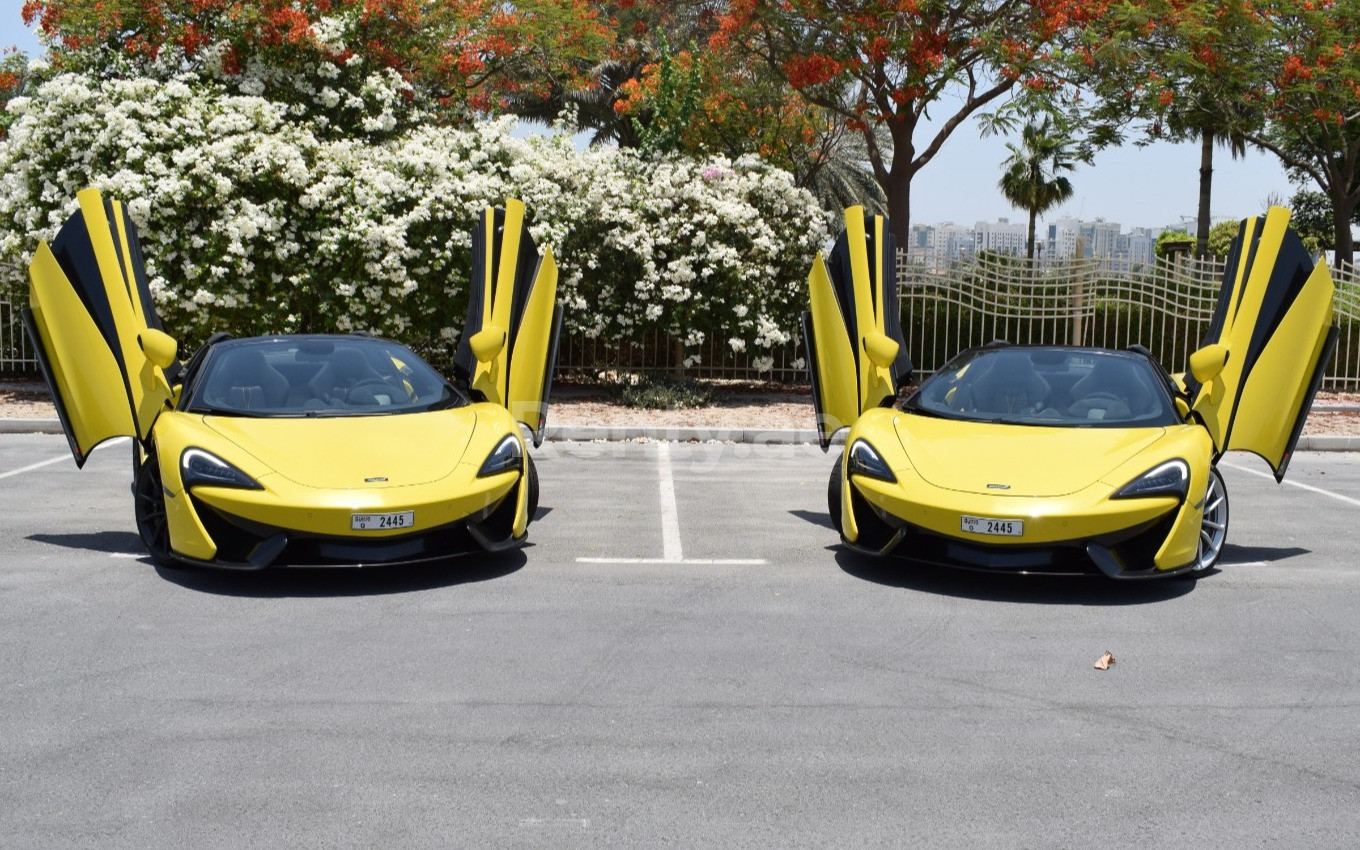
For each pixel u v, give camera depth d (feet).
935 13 53.06
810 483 30.01
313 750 12.14
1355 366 51.67
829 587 19.17
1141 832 10.56
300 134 43.39
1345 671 15.21
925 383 23.62
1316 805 11.16
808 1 53.62
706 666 15.05
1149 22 52.65
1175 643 16.34
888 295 24.25
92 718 12.94
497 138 46.26
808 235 48.14
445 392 22.65
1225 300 21.97
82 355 20.88
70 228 20.83
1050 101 55.52
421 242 43.14
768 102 66.54
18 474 29.30
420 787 11.28
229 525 18.31
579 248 47.03
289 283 43.16
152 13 47.80
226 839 10.16
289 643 15.70
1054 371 22.67
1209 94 60.13
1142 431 20.47
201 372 21.66
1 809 10.69
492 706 13.48
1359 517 26.35
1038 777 11.74
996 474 18.99
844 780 11.59
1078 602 18.48
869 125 61.05
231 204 41.14
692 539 22.82
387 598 18.04
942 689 14.32
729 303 46.57
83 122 41.37
